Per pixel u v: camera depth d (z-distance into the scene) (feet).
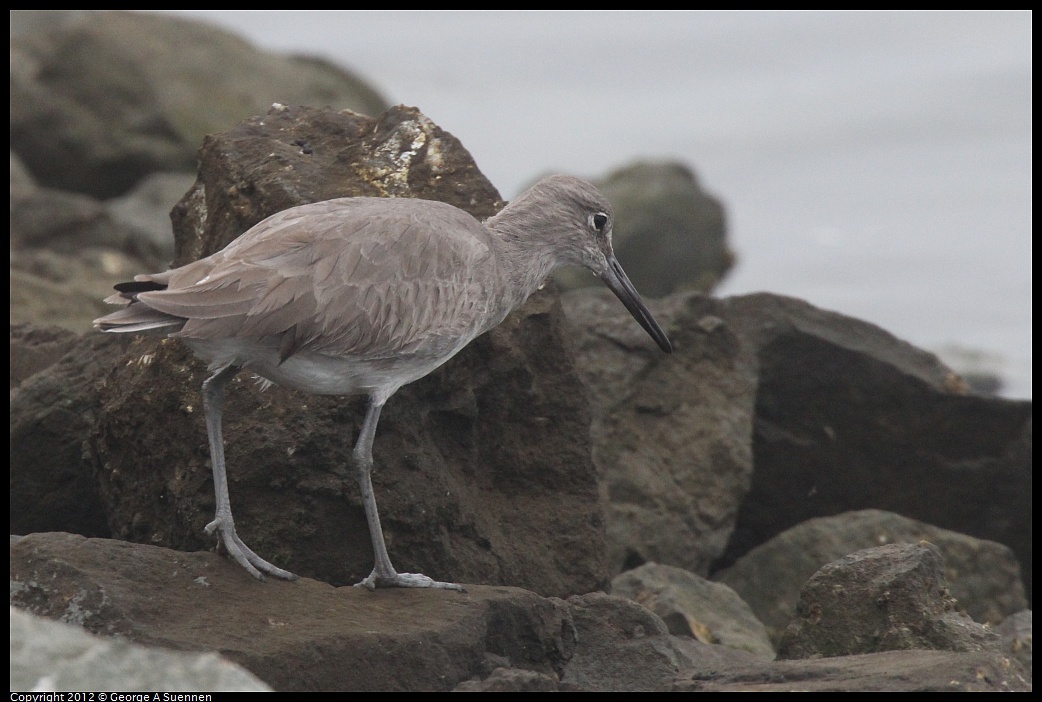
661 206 100.12
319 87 113.91
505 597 34.12
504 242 39.40
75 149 102.42
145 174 102.58
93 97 103.76
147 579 32.07
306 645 30.14
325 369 34.35
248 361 33.86
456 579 38.81
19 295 60.18
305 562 37.73
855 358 58.23
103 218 77.20
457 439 40.42
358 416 38.04
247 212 40.65
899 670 30.25
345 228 34.22
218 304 32.09
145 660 26.40
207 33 111.75
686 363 55.57
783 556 52.03
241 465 37.52
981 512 58.44
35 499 43.21
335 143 43.37
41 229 76.38
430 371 36.47
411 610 33.06
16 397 43.42
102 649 26.43
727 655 38.45
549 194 40.83
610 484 52.42
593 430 53.42
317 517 37.76
